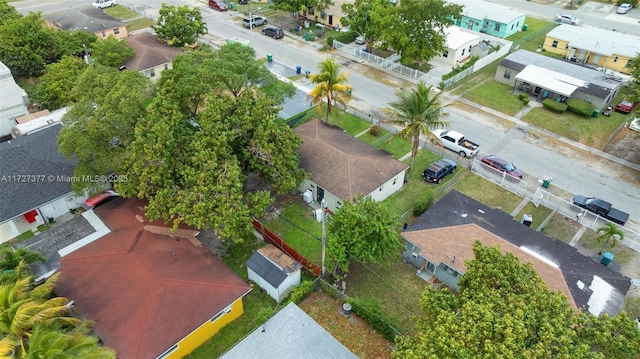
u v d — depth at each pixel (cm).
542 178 3734
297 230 3206
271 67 5438
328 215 3275
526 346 1650
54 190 3203
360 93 4938
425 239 2852
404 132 3406
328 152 3531
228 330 2508
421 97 3334
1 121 3988
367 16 5525
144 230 2811
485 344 1628
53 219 3250
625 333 1700
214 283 2519
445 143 4106
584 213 3300
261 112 3050
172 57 5112
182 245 2748
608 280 2569
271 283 2628
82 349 1934
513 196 3553
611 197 3538
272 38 6225
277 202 3462
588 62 5544
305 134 3775
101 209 3044
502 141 4188
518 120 4500
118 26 5831
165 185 2719
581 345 1609
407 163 3912
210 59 3312
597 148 4100
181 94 3114
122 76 2989
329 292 2734
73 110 2856
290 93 3741
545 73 4866
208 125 2800
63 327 2170
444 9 4816
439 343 1717
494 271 1911
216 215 2603
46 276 2567
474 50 5691
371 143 4134
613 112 4650
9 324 1984
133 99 2817
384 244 2664
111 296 2395
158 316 2309
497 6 6631
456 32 5809
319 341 2181
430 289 2025
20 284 2145
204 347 2412
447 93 4959
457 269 2642
